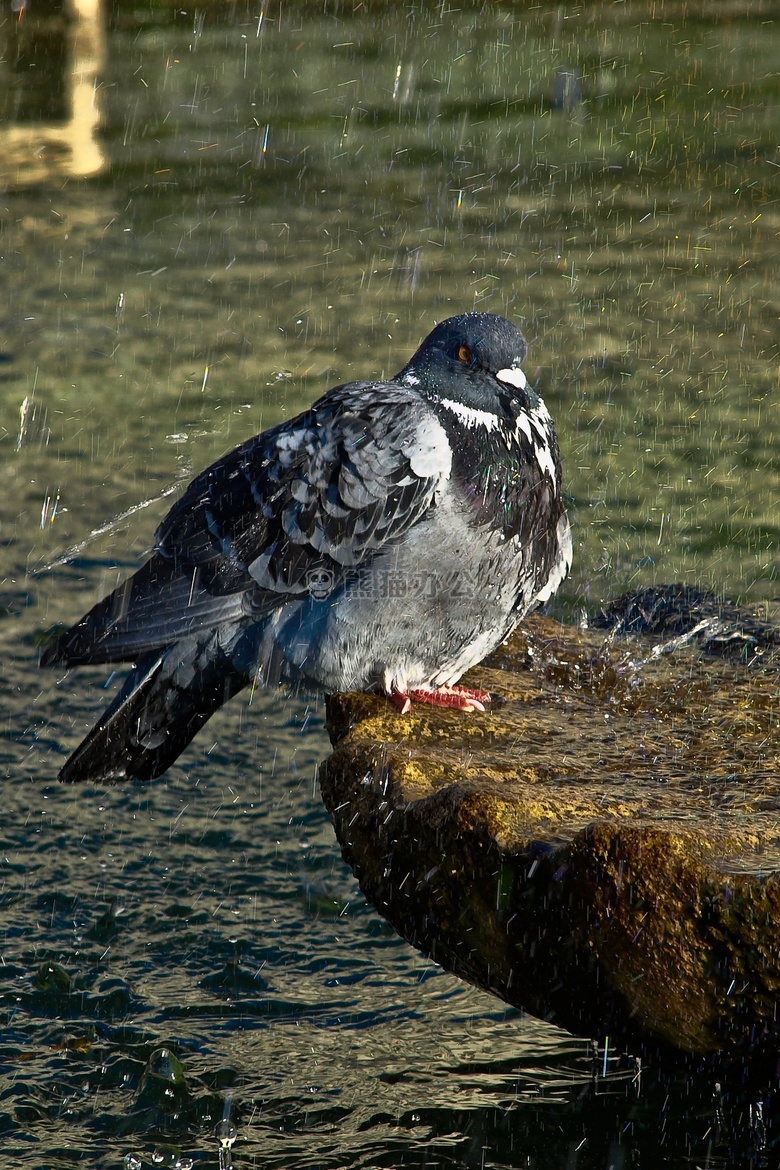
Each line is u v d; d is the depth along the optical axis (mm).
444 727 6852
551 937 5137
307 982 7547
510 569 7418
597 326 17531
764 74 30484
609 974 5027
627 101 28781
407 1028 7102
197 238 21469
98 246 21172
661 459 13781
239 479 7539
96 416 15117
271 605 7332
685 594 8953
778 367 16047
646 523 12430
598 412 14930
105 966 7637
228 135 26797
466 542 7234
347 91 29750
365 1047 6941
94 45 33125
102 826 8977
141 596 7355
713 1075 5094
